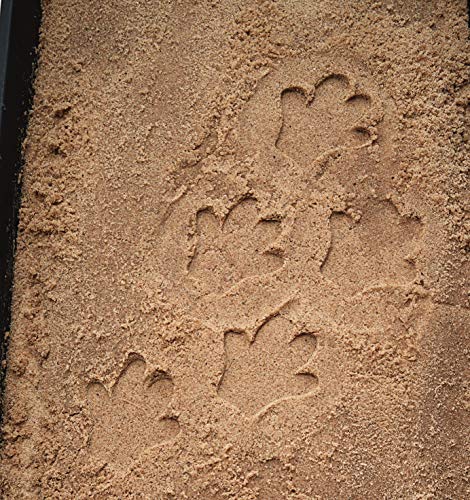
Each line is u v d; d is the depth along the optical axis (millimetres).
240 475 591
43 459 596
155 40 645
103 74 641
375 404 597
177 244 619
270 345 607
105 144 632
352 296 611
